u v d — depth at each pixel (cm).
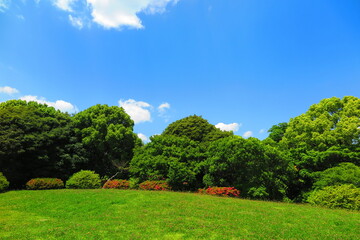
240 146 1906
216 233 834
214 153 2073
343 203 1388
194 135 3103
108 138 2823
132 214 1120
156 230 872
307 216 1099
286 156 1998
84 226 933
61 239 780
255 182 1875
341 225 948
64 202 1408
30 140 2170
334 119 2245
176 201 1401
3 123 2130
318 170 2133
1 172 1936
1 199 1520
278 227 911
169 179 2114
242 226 923
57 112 2936
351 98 2247
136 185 2262
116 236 807
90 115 2912
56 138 2461
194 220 1005
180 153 2291
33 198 1523
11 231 886
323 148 2161
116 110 3186
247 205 1339
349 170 1700
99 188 2238
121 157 3078
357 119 2070
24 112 2345
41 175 2375
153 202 1373
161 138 2472
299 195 2105
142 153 2516
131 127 3328
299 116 2492
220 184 2073
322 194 1539
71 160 2544
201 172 2330
